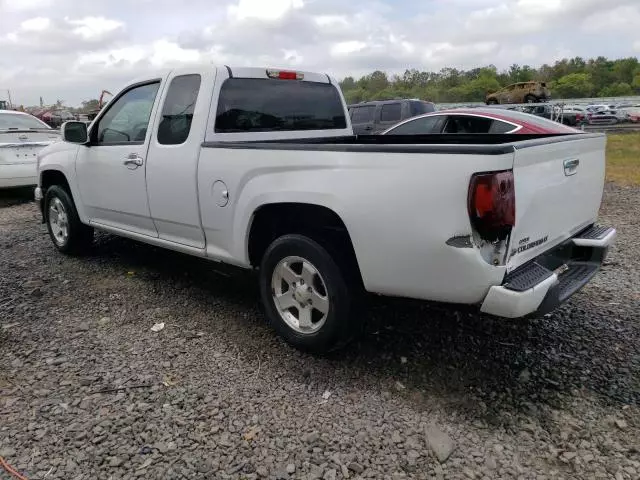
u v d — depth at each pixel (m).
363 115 14.92
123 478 2.48
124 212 4.80
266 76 4.40
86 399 3.09
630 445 2.69
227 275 5.18
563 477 2.49
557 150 3.14
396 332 3.89
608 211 8.33
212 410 2.99
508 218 2.68
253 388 3.21
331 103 5.02
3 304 4.50
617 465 2.56
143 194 4.48
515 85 34.25
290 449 2.68
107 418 2.91
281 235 3.79
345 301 3.32
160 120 4.28
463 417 2.93
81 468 2.54
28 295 4.71
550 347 3.68
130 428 2.83
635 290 4.69
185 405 3.03
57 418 2.91
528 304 2.73
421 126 9.05
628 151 17.34
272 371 3.40
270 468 2.54
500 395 3.13
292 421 2.89
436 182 2.75
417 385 3.24
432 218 2.79
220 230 3.91
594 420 2.89
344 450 2.67
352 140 4.92
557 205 3.24
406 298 3.10
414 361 3.51
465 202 2.68
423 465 2.57
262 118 4.38
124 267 5.46
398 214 2.89
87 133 4.99
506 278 2.82
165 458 2.61
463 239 2.74
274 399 3.10
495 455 2.63
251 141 4.27
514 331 3.91
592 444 2.71
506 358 3.54
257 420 2.90
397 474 2.51
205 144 3.88
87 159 5.09
